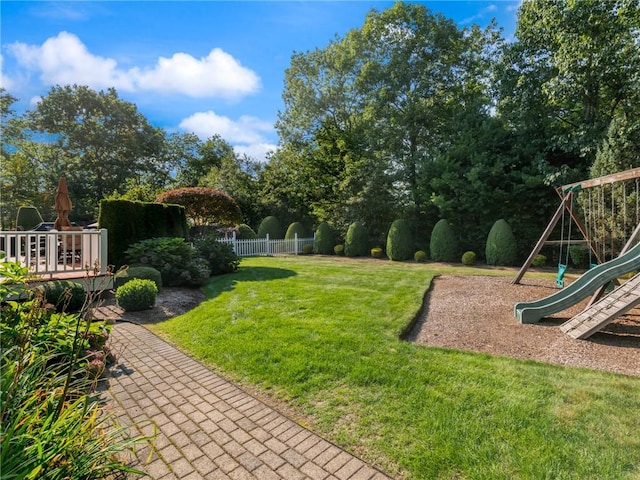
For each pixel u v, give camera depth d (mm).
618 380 2938
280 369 3236
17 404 1573
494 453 2033
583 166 10875
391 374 3090
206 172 27406
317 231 16734
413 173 15328
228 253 9398
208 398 2795
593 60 9617
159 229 8750
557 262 11594
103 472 1689
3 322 2336
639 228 5145
